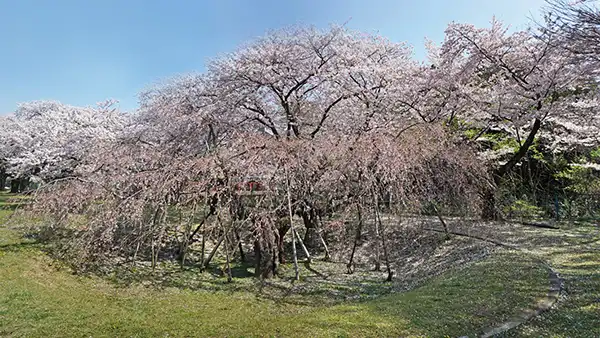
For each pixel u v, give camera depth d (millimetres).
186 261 7531
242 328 3740
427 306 3834
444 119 10344
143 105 11398
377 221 6938
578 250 6219
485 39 9297
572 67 7164
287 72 9898
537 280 4414
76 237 7000
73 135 13039
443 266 6441
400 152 7016
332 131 9656
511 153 11703
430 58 11844
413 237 8164
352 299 5266
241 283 6242
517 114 9258
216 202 7113
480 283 4488
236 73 9781
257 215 6496
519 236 7590
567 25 4477
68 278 5797
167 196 6965
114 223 6535
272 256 6715
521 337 2982
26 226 7824
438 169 7918
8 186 30562
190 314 4410
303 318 3936
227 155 7055
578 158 11359
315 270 7125
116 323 3986
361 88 9836
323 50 10141
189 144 9852
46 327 3832
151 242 7281
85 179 7352
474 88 9875
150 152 8047
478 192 8664
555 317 3369
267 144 7094
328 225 8086
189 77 10680
